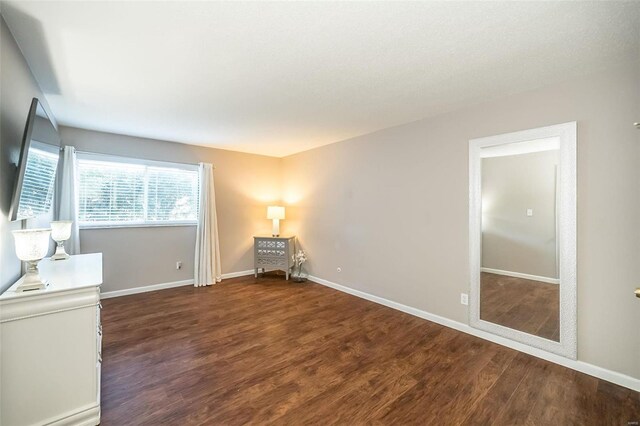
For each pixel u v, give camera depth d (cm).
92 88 243
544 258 242
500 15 151
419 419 170
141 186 421
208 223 464
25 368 148
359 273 407
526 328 251
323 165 468
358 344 264
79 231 370
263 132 387
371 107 290
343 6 145
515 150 259
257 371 219
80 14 150
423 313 327
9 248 172
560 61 199
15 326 146
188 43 178
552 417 172
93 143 379
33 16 151
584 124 220
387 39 174
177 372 217
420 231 331
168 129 372
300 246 516
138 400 185
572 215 224
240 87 242
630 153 201
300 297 402
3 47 157
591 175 216
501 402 186
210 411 175
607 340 210
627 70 202
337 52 189
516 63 202
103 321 314
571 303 225
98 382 176
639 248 198
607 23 157
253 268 537
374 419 170
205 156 477
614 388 200
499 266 270
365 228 398
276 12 149
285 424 165
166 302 377
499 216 270
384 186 371
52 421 154
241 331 291
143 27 162
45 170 207
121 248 404
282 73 217
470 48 183
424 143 326
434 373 218
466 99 268
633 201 200
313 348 256
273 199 557
